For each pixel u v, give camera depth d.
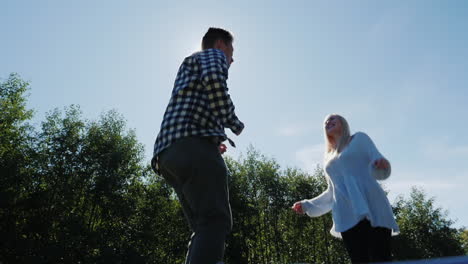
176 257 22.12
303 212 2.71
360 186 2.22
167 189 23.28
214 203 1.42
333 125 2.57
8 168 17.36
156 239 21.33
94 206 20.75
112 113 23.14
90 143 21.58
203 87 1.63
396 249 26.53
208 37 1.98
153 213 22.33
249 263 23.95
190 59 1.73
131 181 22.77
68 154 20.33
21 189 18.36
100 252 18.56
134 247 19.67
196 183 1.45
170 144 1.52
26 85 21.38
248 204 23.64
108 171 20.88
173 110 1.60
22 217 18.41
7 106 19.92
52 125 21.17
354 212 2.15
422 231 27.36
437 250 26.52
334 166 2.41
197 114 1.56
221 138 1.59
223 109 1.55
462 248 27.39
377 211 2.15
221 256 1.35
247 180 26.25
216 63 1.62
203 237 1.35
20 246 16.34
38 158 19.81
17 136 20.08
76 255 18.05
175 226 22.77
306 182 26.38
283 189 26.05
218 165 1.50
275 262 24.69
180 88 1.64
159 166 1.69
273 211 26.09
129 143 23.09
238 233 22.66
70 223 18.30
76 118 21.80
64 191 19.31
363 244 2.16
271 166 26.84
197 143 1.50
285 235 25.66
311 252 25.34
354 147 2.35
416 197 28.66
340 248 24.86
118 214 20.53
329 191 2.66
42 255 16.91
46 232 17.94
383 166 2.15
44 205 18.45
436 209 28.06
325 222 25.94
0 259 16.41
